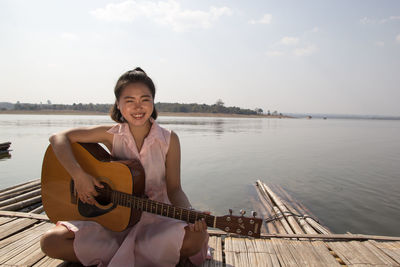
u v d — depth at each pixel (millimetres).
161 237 2197
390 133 36219
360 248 2812
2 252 2574
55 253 2240
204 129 36156
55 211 2518
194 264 2455
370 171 10602
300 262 2529
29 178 8906
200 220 2057
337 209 6312
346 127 54062
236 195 7379
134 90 2189
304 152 15961
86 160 2400
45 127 32188
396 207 6480
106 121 48875
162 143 2367
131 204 2240
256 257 2609
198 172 10195
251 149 16984
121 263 2137
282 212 5762
